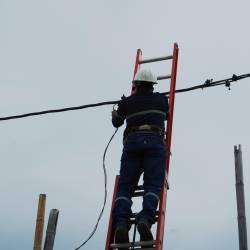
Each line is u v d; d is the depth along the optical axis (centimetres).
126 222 661
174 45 820
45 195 1120
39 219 1099
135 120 717
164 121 727
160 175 682
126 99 736
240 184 1216
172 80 784
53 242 1076
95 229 807
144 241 646
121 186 695
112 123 748
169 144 729
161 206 672
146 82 745
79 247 810
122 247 655
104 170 802
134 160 705
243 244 1163
